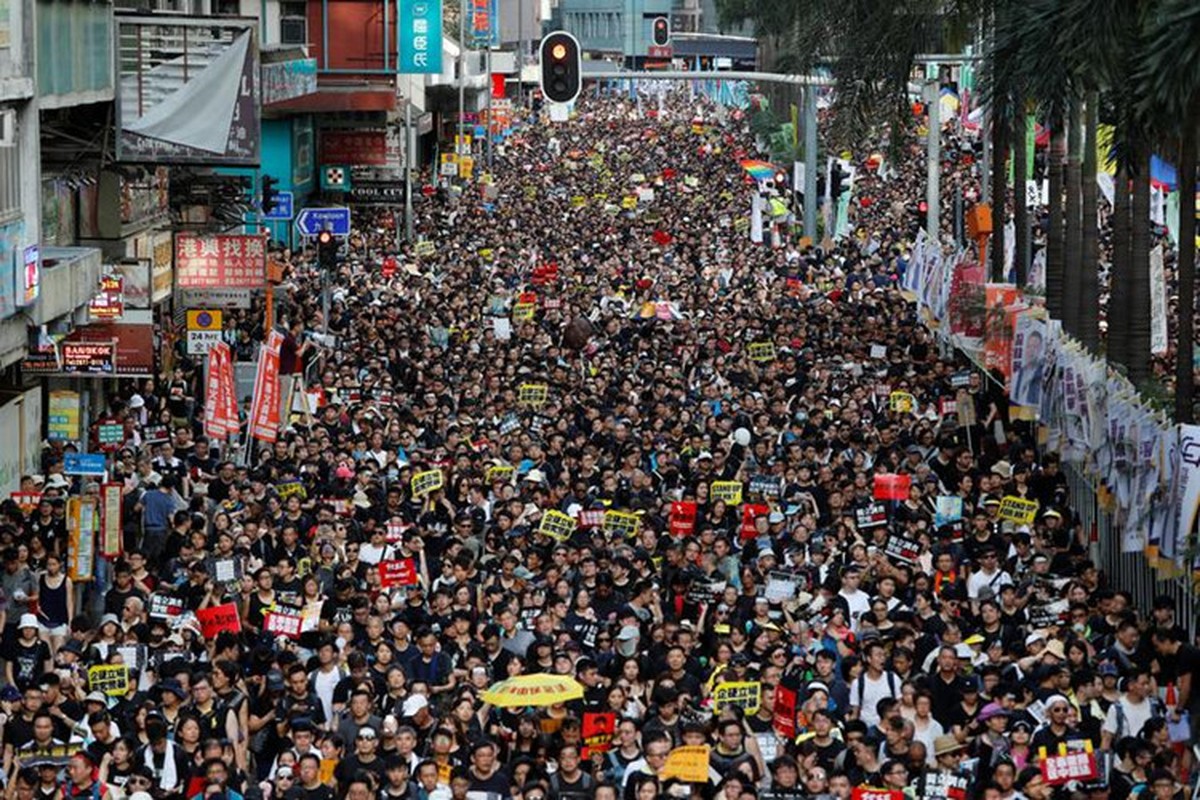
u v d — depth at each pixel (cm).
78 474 5091
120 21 6581
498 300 9325
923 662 3684
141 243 7362
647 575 4116
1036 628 3869
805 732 3250
